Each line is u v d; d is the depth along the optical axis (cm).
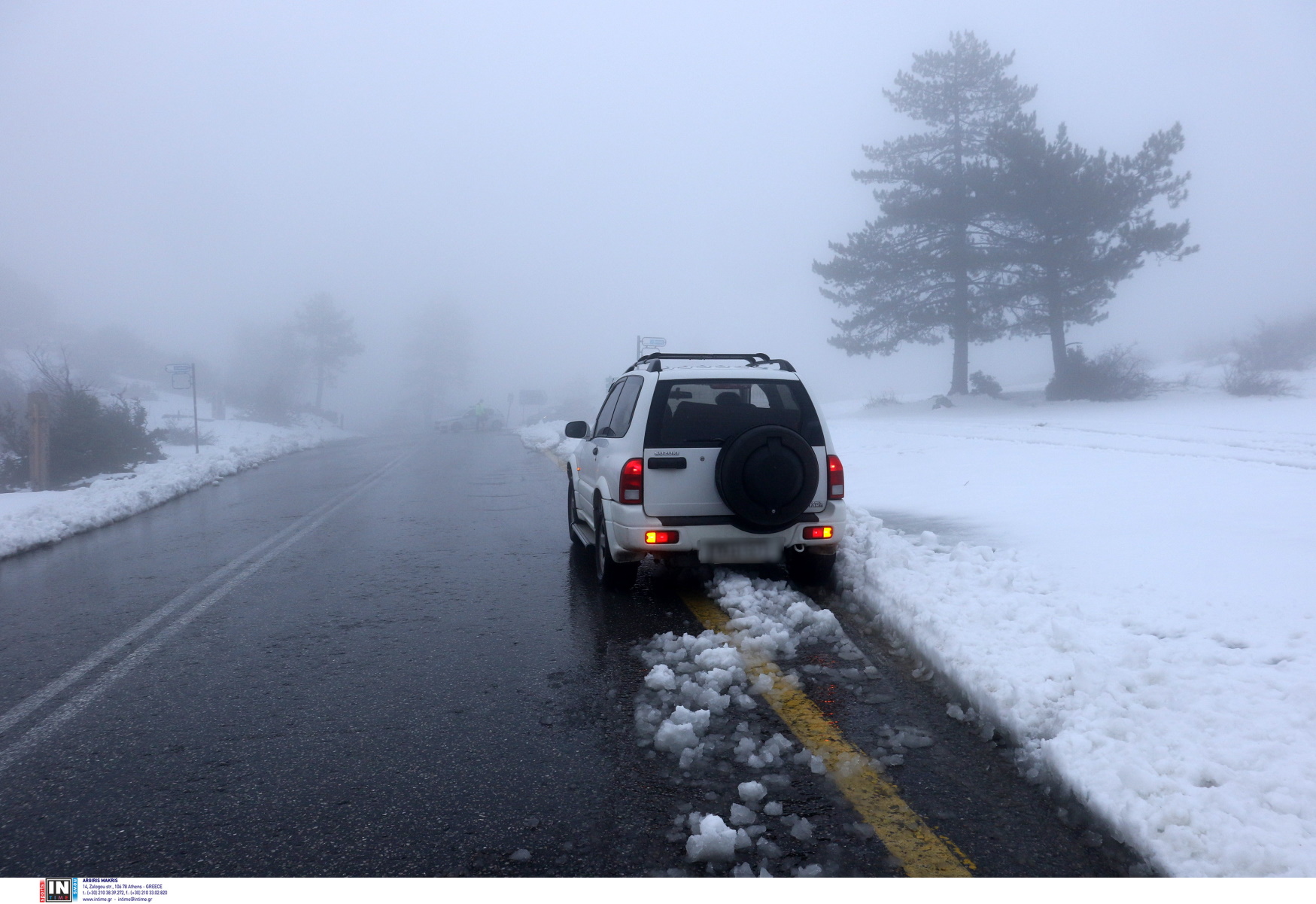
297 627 570
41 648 535
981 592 545
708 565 689
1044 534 754
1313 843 259
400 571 746
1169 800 286
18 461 1722
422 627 562
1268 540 677
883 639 513
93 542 944
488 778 337
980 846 278
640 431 576
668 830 292
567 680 451
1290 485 940
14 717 415
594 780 332
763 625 524
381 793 325
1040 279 3200
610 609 593
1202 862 258
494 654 499
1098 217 2950
